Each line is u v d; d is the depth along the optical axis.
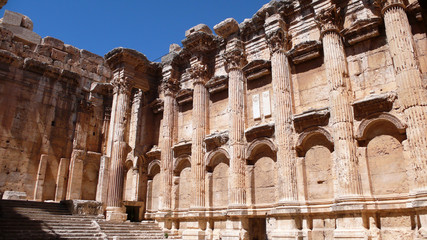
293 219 18.23
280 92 20.62
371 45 18.42
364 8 19.16
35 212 21.78
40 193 29.92
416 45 16.72
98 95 35.72
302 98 20.58
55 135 31.98
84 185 32.62
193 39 26.69
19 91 30.52
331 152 18.45
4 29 30.75
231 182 21.67
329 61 18.81
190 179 25.69
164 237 23.89
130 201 27.72
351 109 17.84
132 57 29.06
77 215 23.00
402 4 16.92
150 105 30.75
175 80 28.81
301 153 19.67
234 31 25.28
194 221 23.75
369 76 18.12
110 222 23.11
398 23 16.58
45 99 31.98
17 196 25.75
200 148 24.67
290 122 20.12
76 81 34.38
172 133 27.61
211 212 23.27
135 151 29.98
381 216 16.08
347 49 19.25
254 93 23.22
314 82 20.27
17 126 29.86
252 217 21.22
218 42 26.64
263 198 20.98
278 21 21.98
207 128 25.36
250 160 22.08
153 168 29.23
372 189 16.62
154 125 30.69
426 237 13.52
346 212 16.02
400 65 16.08
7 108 29.55
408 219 15.29
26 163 29.81
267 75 22.78
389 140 16.67
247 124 22.95
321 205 18.14
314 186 18.77
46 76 32.44
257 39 24.16
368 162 17.06
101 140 35.06
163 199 25.91
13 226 18.19
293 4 22.34
